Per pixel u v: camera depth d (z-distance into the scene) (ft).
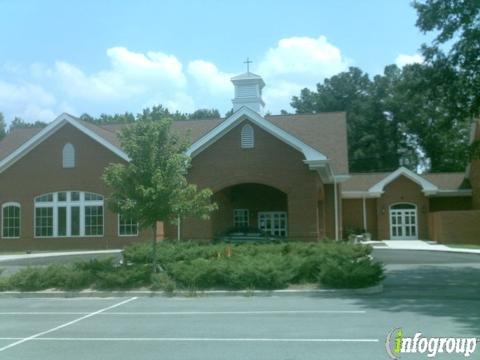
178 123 132.67
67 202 114.21
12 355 28.91
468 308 42.29
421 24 66.90
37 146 116.16
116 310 44.50
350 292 51.31
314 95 239.71
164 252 73.72
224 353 28.37
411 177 136.46
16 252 113.91
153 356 28.09
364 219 139.64
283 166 92.94
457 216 119.14
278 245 74.13
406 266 76.07
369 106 217.15
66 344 31.42
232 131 94.73
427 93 71.41
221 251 72.02
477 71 65.36
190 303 47.80
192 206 62.03
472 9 63.21
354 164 217.15
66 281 55.36
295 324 36.06
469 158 76.02
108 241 112.27
